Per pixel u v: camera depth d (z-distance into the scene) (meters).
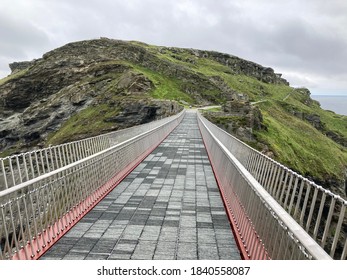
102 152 9.11
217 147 12.12
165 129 27.16
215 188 10.06
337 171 78.19
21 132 95.00
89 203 8.03
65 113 89.19
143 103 68.88
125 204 8.35
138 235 6.29
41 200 6.22
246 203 5.88
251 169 7.67
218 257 5.37
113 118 71.00
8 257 4.66
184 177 11.64
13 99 107.31
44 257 5.34
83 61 111.44
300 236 3.07
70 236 6.23
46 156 6.75
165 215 7.50
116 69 99.94
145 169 13.10
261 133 62.69
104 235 6.29
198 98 107.12
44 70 110.75
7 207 5.25
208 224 6.92
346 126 177.12
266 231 4.50
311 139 101.81
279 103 150.38
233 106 61.47
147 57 123.88
